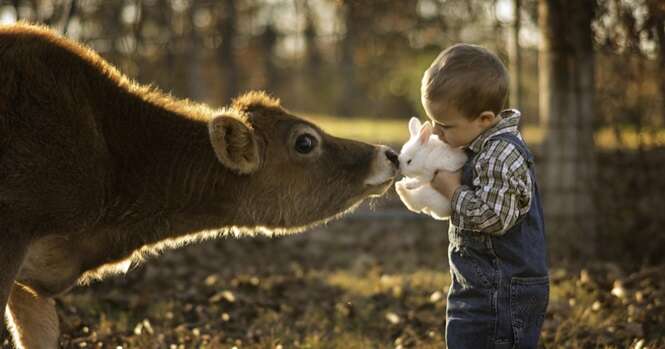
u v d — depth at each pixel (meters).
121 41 10.17
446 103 3.89
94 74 4.55
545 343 5.44
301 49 21.88
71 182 4.29
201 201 4.79
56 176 4.24
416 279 7.49
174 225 4.84
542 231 4.04
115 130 4.55
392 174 4.96
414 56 22.95
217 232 4.98
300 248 9.83
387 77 25.06
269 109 4.91
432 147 4.02
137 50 10.42
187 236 4.93
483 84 3.84
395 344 5.59
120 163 4.57
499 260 3.93
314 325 6.11
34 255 4.52
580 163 8.24
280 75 23.33
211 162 4.74
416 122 4.21
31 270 4.57
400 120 25.09
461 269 4.02
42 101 4.26
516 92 8.71
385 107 25.39
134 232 4.77
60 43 4.48
